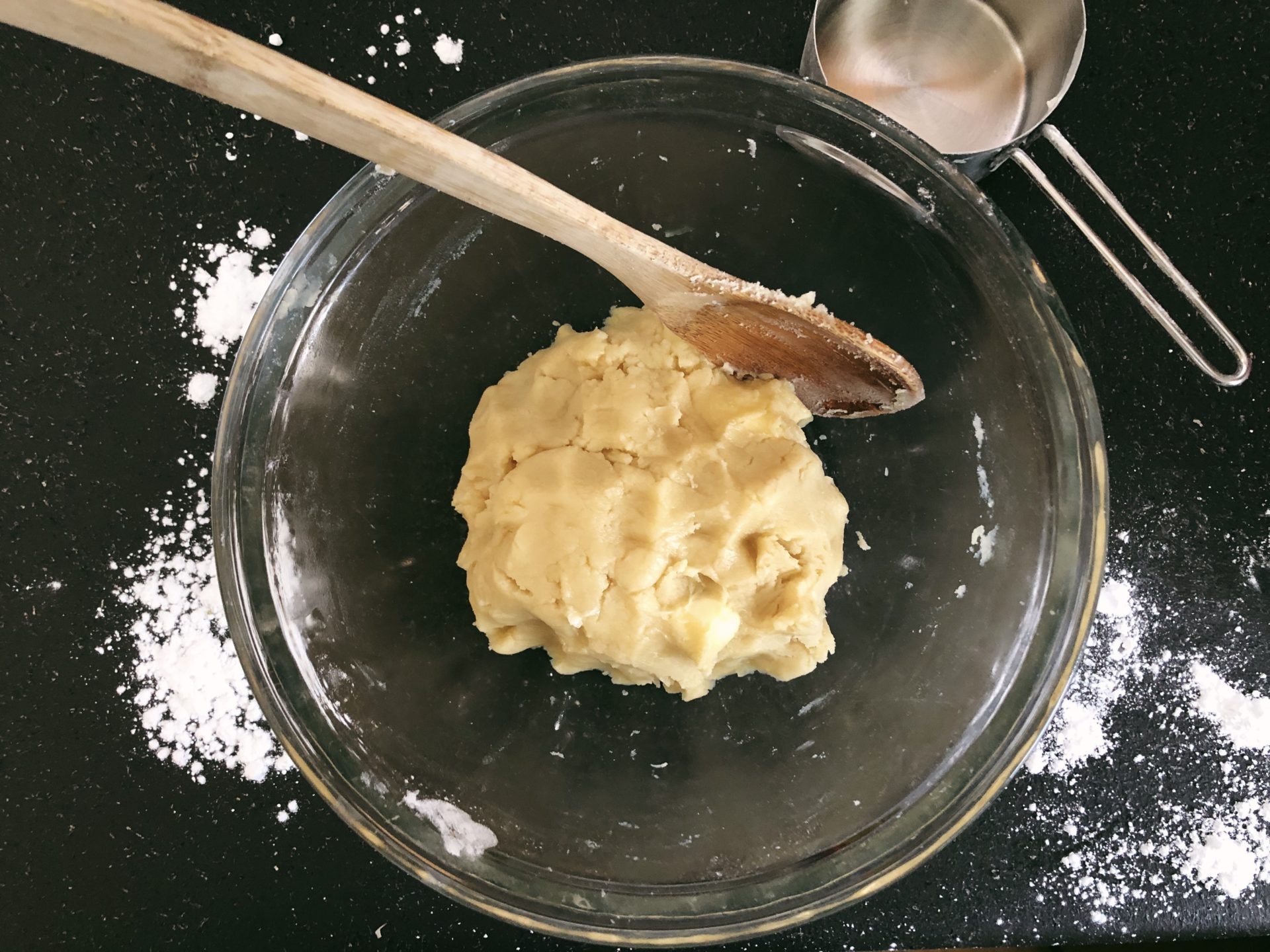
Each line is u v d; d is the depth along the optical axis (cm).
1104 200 27
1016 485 27
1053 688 26
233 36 16
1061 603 26
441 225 26
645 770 27
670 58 25
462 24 30
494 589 24
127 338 30
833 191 27
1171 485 30
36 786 29
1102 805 30
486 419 26
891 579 28
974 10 30
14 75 29
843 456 28
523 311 28
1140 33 30
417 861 26
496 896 26
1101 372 30
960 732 27
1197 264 30
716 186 27
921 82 31
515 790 27
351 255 26
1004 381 27
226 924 29
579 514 24
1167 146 30
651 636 24
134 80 29
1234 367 30
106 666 29
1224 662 30
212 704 29
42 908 29
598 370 26
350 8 30
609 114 26
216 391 30
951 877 30
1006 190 30
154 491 30
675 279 22
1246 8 30
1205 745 30
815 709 28
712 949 30
